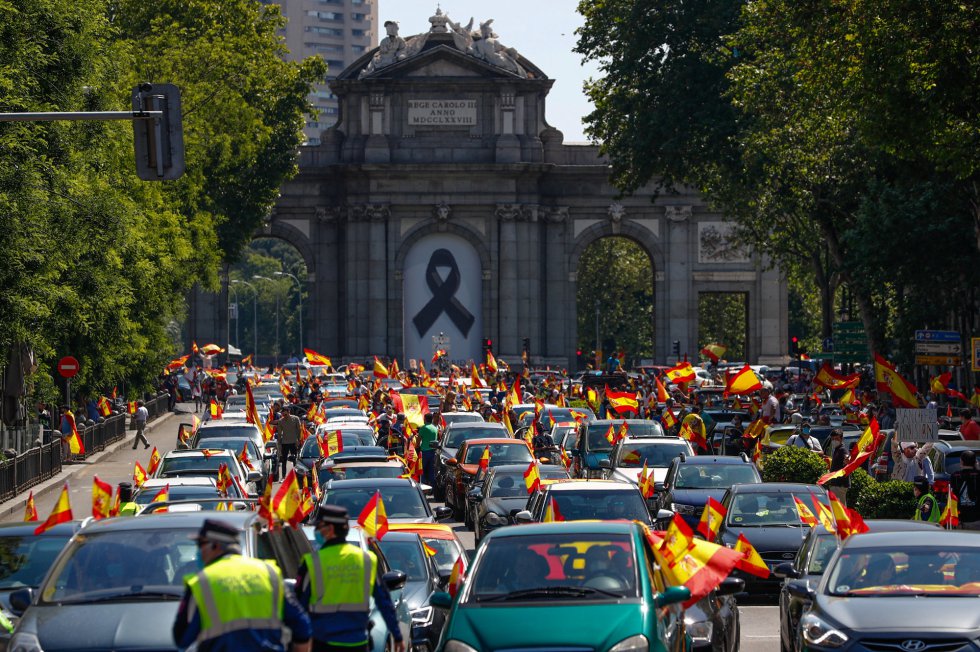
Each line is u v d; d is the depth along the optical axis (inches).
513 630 862.5
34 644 845.2
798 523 1552.7
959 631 954.1
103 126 2556.6
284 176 5477.4
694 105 3959.2
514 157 6402.6
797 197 3503.9
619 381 4485.7
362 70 6545.3
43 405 3336.6
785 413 3056.1
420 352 6412.4
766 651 1252.5
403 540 1278.3
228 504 1330.0
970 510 1872.5
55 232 2356.1
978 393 2620.6
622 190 4247.0
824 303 4069.9
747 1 3870.6
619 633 855.1
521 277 6427.2
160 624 859.4
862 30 2151.8
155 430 4333.2
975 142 2096.5
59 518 1133.1
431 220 6412.4
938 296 3383.4
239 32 5009.8
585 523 987.3
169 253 3754.9
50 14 2335.1
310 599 813.9
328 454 2197.3
